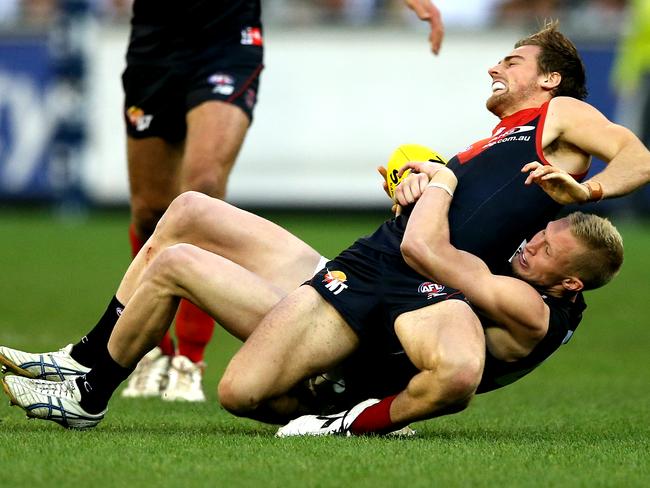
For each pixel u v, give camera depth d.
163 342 22.39
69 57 61.50
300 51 61.16
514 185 16.78
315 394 16.94
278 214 63.44
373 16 62.56
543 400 22.80
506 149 17.05
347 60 60.97
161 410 19.80
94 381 16.31
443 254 16.00
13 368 16.70
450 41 60.72
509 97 17.81
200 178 21.73
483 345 15.52
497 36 60.53
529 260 16.56
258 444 15.05
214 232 17.38
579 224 16.34
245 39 23.11
